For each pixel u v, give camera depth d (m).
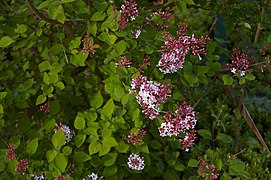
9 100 2.41
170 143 2.58
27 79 2.68
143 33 2.35
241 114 3.08
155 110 2.21
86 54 2.37
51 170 2.24
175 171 2.56
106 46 2.38
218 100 3.27
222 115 3.21
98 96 2.38
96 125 2.26
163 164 2.57
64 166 2.19
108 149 2.18
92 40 2.38
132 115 2.27
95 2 2.32
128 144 2.33
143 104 2.22
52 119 2.42
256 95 3.38
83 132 2.26
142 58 2.38
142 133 2.30
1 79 2.53
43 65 2.43
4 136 2.62
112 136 2.34
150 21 2.43
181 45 2.24
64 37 2.56
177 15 4.52
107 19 2.28
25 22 2.53
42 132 2.68
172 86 2.30
